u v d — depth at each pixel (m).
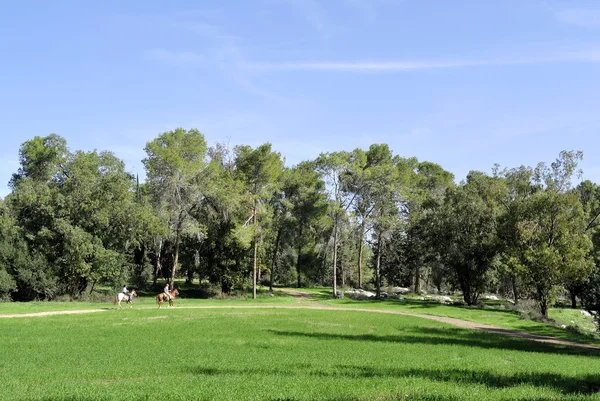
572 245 51.00
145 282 73.31
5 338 25.69
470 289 66.94
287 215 71.88
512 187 62.19
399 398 13.66
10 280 51.75
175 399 13.18
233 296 66.31
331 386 15.18
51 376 16.52
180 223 63.34
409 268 93.62
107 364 18.94
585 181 78.19
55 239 56.69
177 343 24.88
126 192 59.88
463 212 63.03
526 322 45.19
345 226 72.88
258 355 21.80
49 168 71.25
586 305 41.28
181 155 62.97
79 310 42.56
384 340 28.72
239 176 65.88
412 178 84.31
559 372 19.12
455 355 23.50
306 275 91.81
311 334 30.20
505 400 13.62
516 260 53.50
